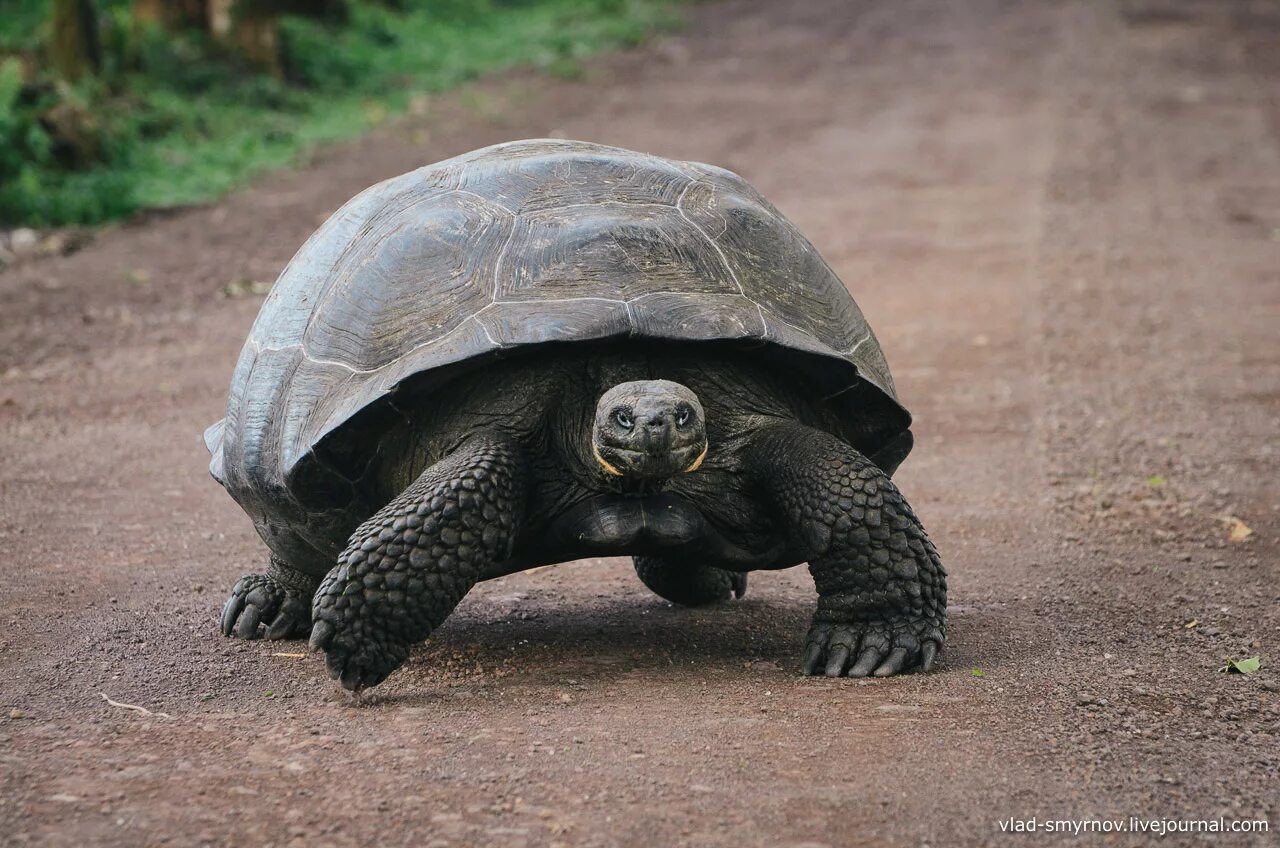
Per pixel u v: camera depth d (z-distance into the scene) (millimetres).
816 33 33406
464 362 4891
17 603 6270
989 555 7223
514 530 4910
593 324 4934
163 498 8367
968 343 12320
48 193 17188
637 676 5258
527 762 4242
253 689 5121
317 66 26094
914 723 4609
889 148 21297
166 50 23797
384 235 5547
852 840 3732
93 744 4438
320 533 5387
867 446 5734
